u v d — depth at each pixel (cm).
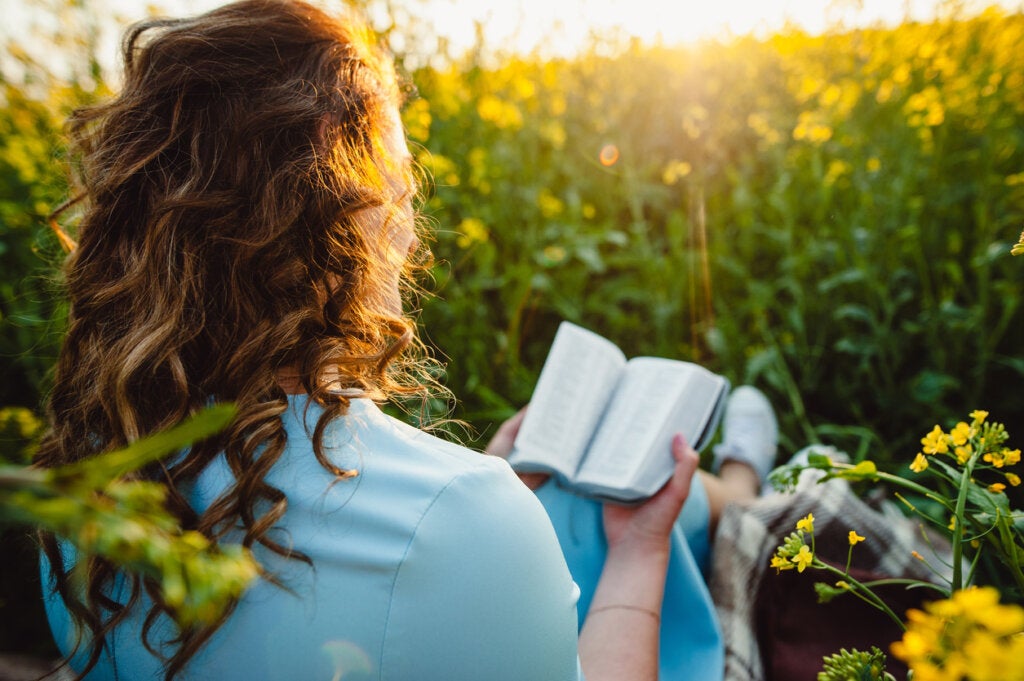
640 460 119
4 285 213
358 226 77
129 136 77
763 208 293
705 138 310
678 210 296
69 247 104
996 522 71
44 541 78
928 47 318
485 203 274
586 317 264
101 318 78
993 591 41
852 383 232
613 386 139
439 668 67
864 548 146
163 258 73
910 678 62
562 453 126
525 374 228
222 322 73
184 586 28
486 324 241
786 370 229
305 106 75
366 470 69
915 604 132
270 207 73
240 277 72
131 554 29
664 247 292
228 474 68
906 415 217
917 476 191
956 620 47
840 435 221
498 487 72
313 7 81
